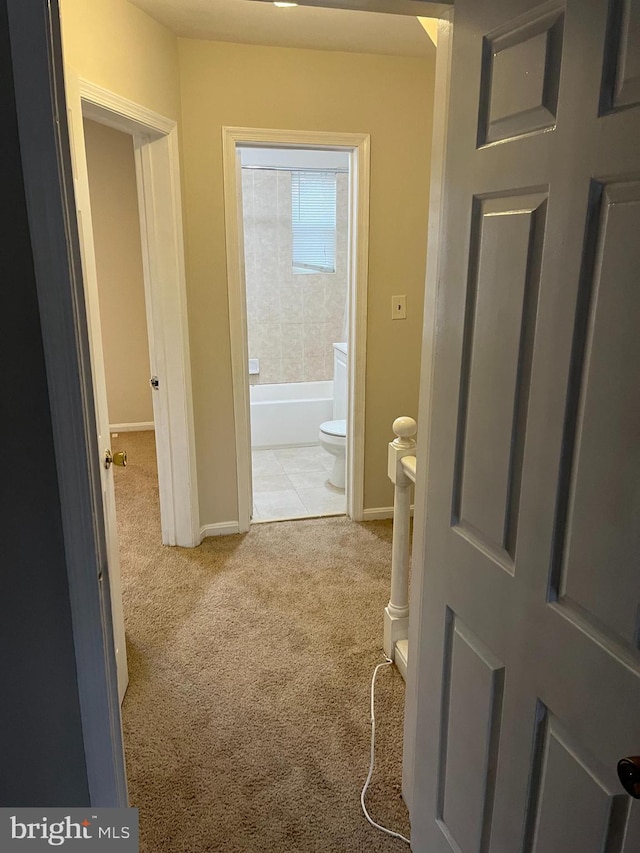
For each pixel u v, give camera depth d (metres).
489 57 1.04
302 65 2.92
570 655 0.91
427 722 1.46
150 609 2.71
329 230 5.50
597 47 0.78
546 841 1.01
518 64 0.96
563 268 0.88
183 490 3.19
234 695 2.18
